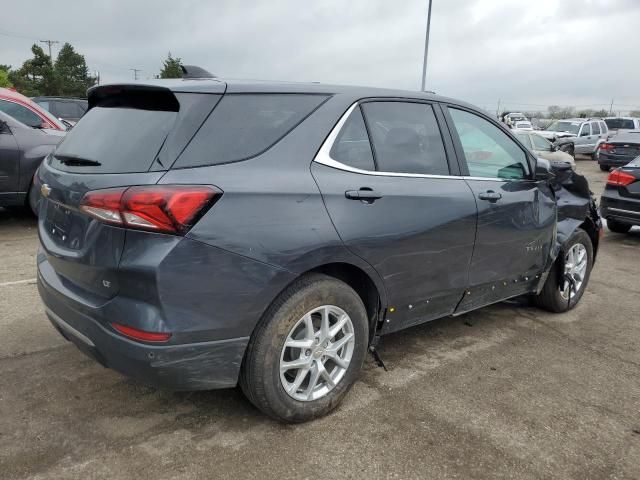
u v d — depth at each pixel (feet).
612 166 64.03
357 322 10.03
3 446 8.89
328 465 8.71
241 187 8.36
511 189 13.10
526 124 108.47
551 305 15.97
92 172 8.61
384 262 10.19
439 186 11.28
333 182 9.46
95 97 10.44
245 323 8.56
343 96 10.28
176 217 7.73
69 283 9.16
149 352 7.92
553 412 10.61
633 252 25.20
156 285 7.75
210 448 9.02
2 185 22.94
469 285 12.26
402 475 8.55
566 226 15.58
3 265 18.62
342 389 10.12
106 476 8.28
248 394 9.24
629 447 9.57
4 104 24.00
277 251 8.61
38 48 167.63
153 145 8.32
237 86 9.18
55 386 10.82
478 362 12.67
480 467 8.84
